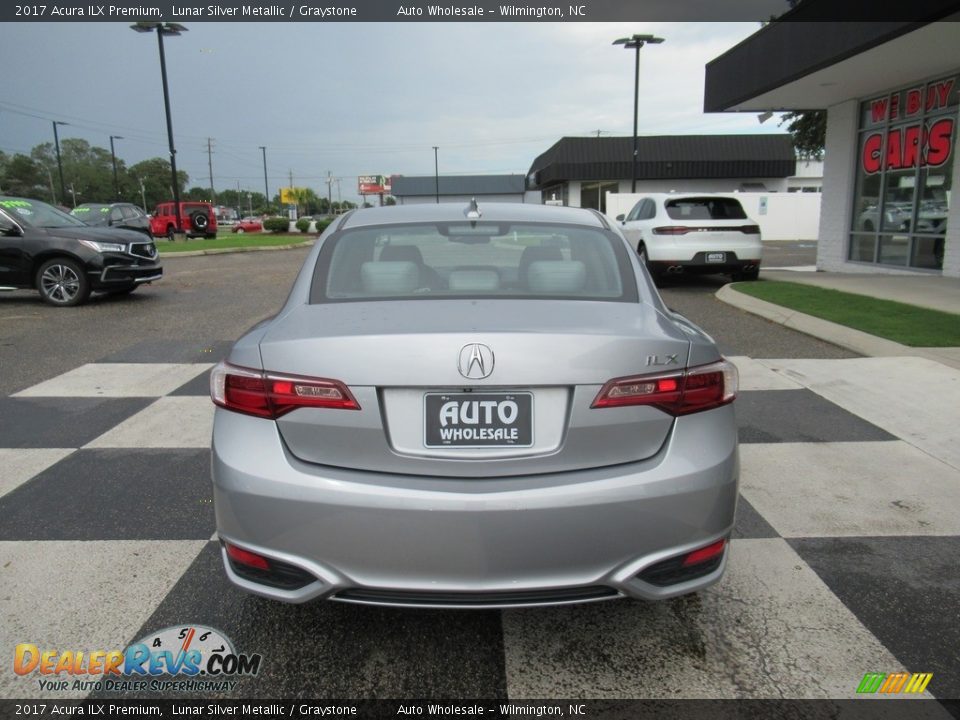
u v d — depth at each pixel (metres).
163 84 29.06
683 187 43.38
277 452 2.19
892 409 5.15
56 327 8.59
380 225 3.16
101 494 3.78
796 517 3.52
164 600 2.80
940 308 8.46
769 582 2.94
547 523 2.09
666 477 2.17
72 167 120.12
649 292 2.79
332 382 2.14
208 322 8.95
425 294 2.66
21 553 3.15
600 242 3.08
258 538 2.19
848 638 2.57
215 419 2.36
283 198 86.00
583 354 2.15
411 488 2.11
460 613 2.74
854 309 8.54
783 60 11.83
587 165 42.22
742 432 4.75
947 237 11.51
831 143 14.54
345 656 2.49
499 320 2.30
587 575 2.15
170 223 35.66
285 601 2.24
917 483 3.91
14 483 3.92
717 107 14.82
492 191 77.38
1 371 6.39
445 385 2.12
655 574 2.23
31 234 10.15
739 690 2.31
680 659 2.46
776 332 7.94
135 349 7.29
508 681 2.36
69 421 4.99
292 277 14.54
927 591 2.87
